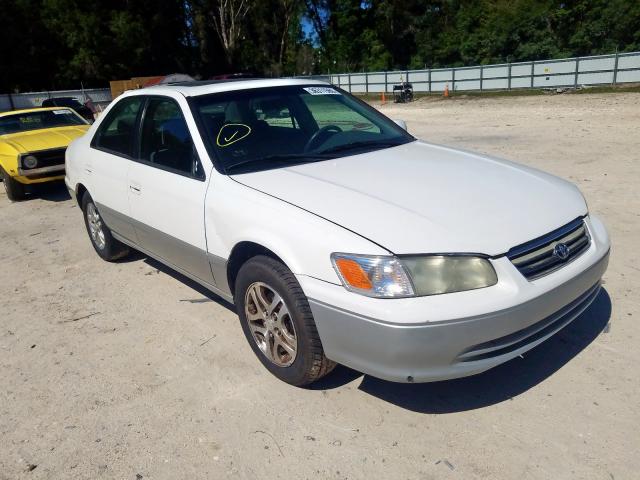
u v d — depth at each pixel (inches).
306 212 118.3
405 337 102.1
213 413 123.1
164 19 1995.6
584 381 124.5
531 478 99.7
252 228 125.8
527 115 687.1
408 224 110.5
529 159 365.4
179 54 2122.3
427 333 101.7
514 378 127.7
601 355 133.4
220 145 146.6
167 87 171.6
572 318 122.8
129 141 178.2
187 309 174.7
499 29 1598.2
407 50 2074.3
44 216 305.9
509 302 105.0
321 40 2320.4
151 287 193.8
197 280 157.9
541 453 105.1
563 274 115.0
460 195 123.3
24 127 376.2
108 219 197.2
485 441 109.3
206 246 142.6
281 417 120.3
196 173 146.4
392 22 2027.6
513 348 111.0
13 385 139.3
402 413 119.2
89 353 152.1
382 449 109.2
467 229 110.2
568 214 124.4
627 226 218.5
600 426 110.7
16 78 1798.7
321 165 143.5
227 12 2112.5
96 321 170.6
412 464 104.8
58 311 179.6
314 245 112.9
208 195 139.9
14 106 1491.1
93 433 119.3
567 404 117.6
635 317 149.1
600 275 128.0
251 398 127.3
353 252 107.3
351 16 2064.5
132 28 1838.1
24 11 1755.7
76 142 221.3
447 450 107.7
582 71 1067.9
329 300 109.8
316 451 109.8
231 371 138.6
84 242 250.4
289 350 125.5
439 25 1943.9
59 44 1829.5
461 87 1267.2
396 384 129.3
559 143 426.6
